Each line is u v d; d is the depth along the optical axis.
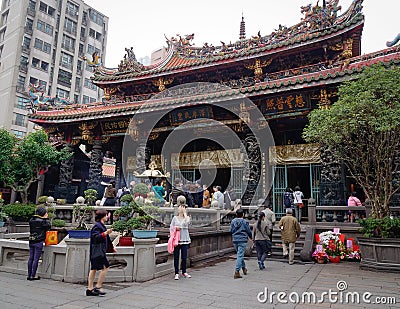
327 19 17.27
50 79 51.84
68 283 7.43
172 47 23.52
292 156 17.72
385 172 10.52
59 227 11.20
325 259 10.90
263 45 19.30
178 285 7.39
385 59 14.89
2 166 19.73
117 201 14.30
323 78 13.80
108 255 7.70
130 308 5.57
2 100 47.22
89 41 59.19
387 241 9.32
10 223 16.42
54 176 27.08
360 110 9.36
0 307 5.54
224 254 12.75
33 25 50.12
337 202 13.58
